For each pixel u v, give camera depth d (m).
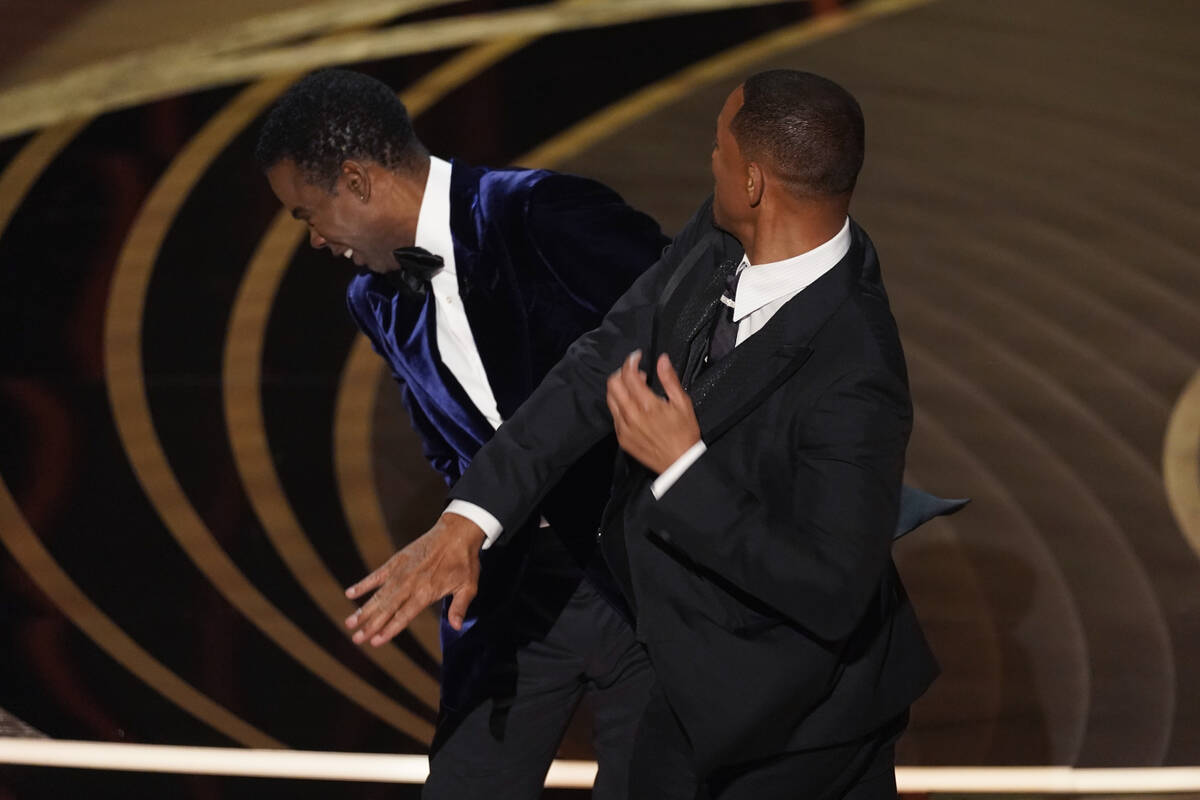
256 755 10.47
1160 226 20.42
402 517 13.92
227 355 16.94
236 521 13.76
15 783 9.96
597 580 7.53
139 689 11.22
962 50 26.55
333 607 12.49
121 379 16.33
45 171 21.42
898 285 18.64
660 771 6.91
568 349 7.25
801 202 6.01
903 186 21.39
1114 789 10.27
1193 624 12.37
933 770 10.48
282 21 27.34
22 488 14.12
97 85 24.34
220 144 22.30
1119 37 27.36
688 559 6.33
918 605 12.62
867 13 28.20
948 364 16.83
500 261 7.36
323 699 11.21
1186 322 17.88
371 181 7.26
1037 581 13.00
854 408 5.85
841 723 6.37
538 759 8.12
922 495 6.88
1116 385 16.45
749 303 6.21
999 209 20.81
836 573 5.70
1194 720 11.09
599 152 22.16
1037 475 14.70
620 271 7.46
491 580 7.70
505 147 22.33
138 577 12.82
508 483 6.93
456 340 7.61
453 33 26.80
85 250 19.30
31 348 16.91
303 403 15.96
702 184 21.14
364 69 25.00
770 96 5.98
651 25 27.22
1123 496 14.34
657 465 5.87
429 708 11.17
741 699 6.27
